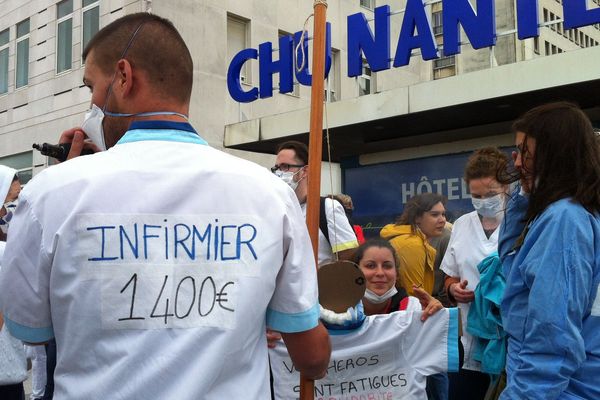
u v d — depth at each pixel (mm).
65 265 1215
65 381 1232
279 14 15227
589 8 6246
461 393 3123
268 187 1352
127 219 1235
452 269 3365
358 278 2527
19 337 1305
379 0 16969
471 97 6891
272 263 1305
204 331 1222
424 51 7598
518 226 2096
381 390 2666
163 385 1186
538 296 1755
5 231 3346
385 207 8758
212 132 13570
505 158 3131
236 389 1249
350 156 9266
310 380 1650
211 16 13742
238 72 9719
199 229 1267
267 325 1386
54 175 1278
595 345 1771
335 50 15859
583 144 1889
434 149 8477
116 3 13414
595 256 1794
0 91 16562
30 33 15750
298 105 15477
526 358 1783
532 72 6434
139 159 1299
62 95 14672
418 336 2697
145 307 1213
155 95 1387
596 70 5992
